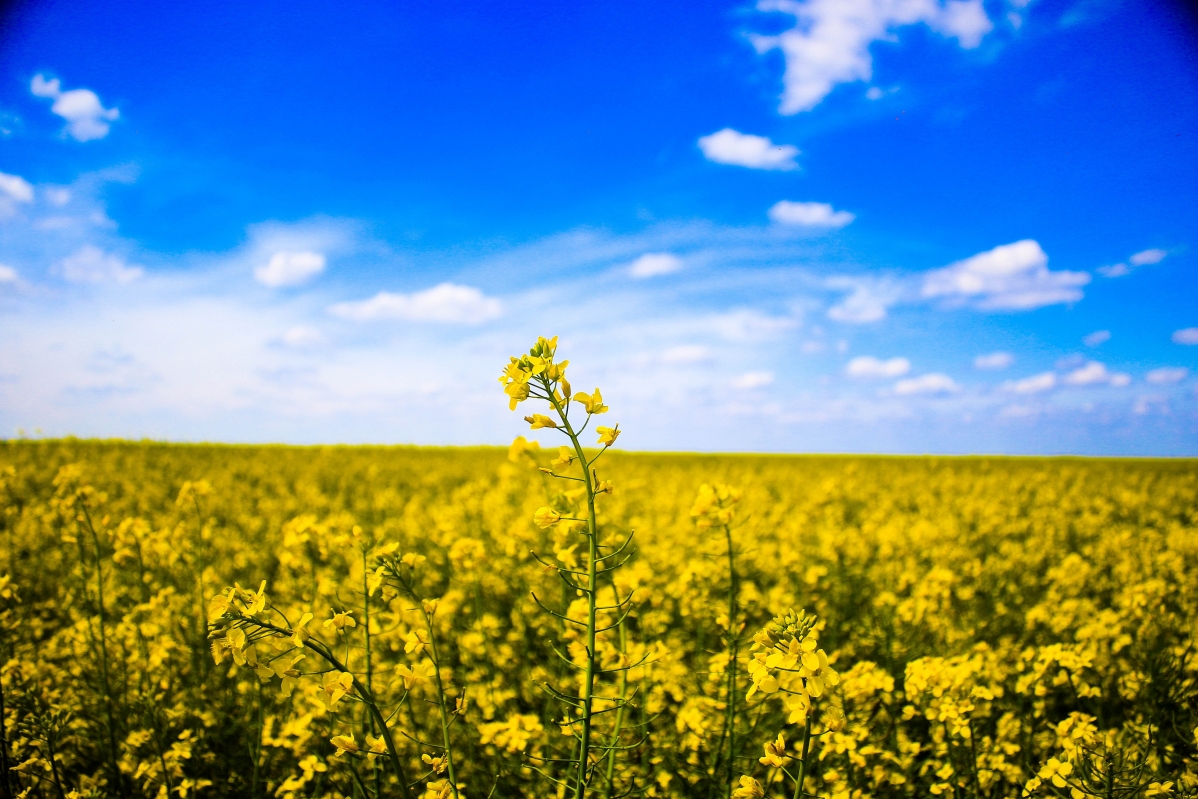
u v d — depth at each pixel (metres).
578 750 3.10
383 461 23.73
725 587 5.38
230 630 1.73
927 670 3.28
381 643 4.23
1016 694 4.16
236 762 3.73
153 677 4.27
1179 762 3.38
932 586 5.24
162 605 4.99
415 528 8.73
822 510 11.36
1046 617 5.33
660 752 3.46
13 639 4.56
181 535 6.38
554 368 2.29
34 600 6.43
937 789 3.13
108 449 22.97
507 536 6.57
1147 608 5.15
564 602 5.20
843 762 3.22
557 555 3.68
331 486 16.69
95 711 3.99
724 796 3.16
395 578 2.64
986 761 3.32
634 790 2.95
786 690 1.83
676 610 5.67
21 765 3.24
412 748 3.46
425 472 19.48
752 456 44.88
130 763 3.54
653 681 3.76
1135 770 2.82
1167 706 3.86
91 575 5.61
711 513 3.64
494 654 4.70
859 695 3.35
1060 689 4.05
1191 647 4.04
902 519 10.33
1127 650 4.46
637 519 8.85
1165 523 12.10
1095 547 9.32
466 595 5.65
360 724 3.23
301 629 1.83
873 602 6.11
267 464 20.55
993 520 10.97
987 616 6.32
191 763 3.74
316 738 3.47
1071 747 2.86
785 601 5.27
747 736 3.47
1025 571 8.23
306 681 3.39
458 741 3.62
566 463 2.35
